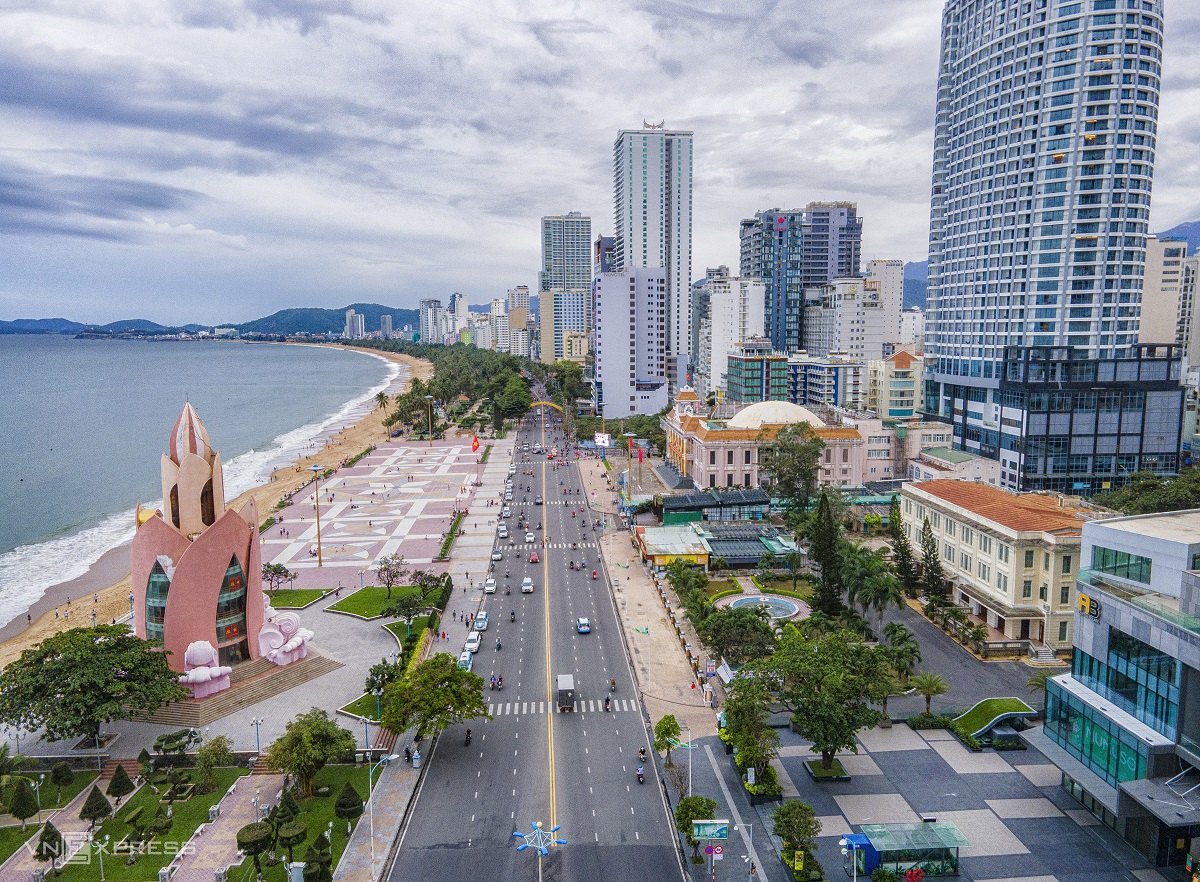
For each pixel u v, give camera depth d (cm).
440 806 8456
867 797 8488
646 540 17088
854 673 9188
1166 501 15012
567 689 10494
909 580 14188
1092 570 8425
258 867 7250
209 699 10388
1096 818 8056
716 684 11269
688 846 7788
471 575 16125
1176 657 7075
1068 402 19275
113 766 9300
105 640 9969
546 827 8081
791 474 18850
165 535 10669
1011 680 11094
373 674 10462
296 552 17738
